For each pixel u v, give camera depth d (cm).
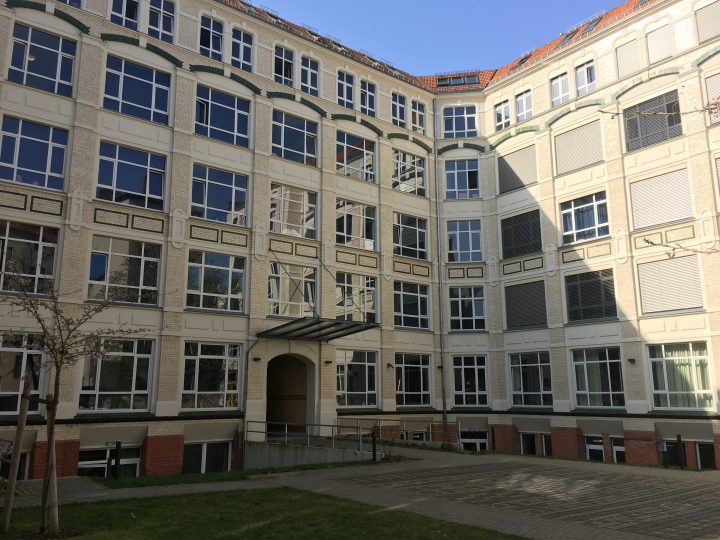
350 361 2772
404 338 2952
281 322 2525
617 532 974
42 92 2089
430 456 2000
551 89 3003
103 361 2083
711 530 991
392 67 3422
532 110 3072
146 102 2348
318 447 2012
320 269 2698
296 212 2692
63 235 2048
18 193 1994
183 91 2422
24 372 1916
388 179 3047
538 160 2975
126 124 2266
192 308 2300
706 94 2391
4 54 2031
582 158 2797
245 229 2500
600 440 2572
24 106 2048
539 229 2938
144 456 2109
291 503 1170
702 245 2323
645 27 2628
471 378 3053
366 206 2956
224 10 2622
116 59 2302
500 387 2981
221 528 961
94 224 2128
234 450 2322
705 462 2239
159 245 2280
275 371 2845
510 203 3089
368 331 2838
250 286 2462
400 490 1344
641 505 1199
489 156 3231
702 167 2358
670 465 2169
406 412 2877
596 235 2698
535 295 2912
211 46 2570
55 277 2019
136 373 2150
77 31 2200
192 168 2405
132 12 2383
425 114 3322
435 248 3169
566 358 2723
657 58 2577
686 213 2398
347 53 3127
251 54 2686
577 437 2619
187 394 2259
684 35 2492
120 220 2191
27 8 2103
